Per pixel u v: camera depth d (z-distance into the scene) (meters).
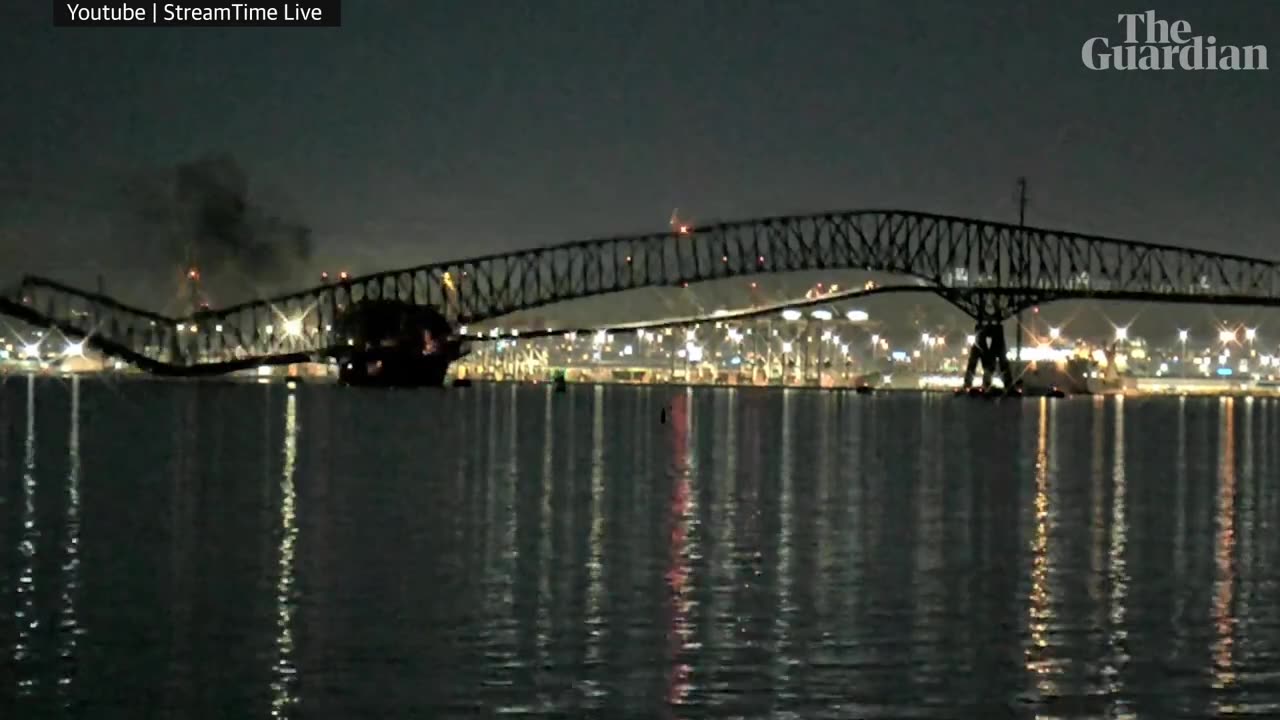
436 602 31.88
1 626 29.19
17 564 36.16
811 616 30.94
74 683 25.23
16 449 75.31
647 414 137.88
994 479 63.91
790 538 42.56
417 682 25.52
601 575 35.53
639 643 28.36
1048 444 93.50
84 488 54.22
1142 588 34.38
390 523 44.69
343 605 31.45
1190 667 26.75
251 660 26.77
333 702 24.34
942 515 48.94
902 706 24.45
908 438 98.19
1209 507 52.38
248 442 82.44
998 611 31.58
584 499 52.62
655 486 58.22
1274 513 50.47
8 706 24.02
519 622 30.03
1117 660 27.25
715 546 40.66
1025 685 25.61
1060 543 41.97
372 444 82.06
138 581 33.94
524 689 25.17
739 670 26.50
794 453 80.44
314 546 39.62
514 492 54.75
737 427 112.19
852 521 46.91
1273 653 27.80
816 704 24.53
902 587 34.31
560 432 99.94
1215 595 33.50
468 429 101.19
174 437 86.56
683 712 24.09
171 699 24.44
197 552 38.31
